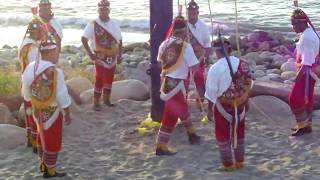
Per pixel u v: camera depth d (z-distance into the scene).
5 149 9.36
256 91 11.20
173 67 8.75
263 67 16.53
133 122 10.51
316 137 9.48
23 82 8.07
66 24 34.34
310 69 9.29
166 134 8.88
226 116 8.02
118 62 11.30
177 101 8.85
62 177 8.26
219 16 34.66
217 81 7.89
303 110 9.50
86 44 11.06
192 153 8.95
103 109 11.23
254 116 10.64
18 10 40.84
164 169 8.45
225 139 8.16
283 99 11.05
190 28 10.43
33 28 8.76
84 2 44.41
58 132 8.09
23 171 8.51
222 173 8.22
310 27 9.30
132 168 8.55
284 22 31.59
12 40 28.61
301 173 8.16
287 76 14.70
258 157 8.77
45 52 7.94
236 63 7.91
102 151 9.23
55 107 8.00
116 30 11.13
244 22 31.72
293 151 8.96
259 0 41.28
